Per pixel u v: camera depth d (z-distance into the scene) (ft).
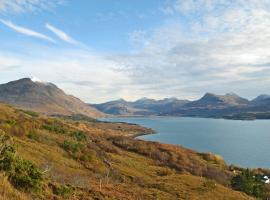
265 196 185.88
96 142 269.23
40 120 290.15
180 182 145.07
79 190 81.20
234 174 263.90
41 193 63.10
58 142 203.00
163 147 312.09
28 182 61.26
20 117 245.04
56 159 160.04
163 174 201.57
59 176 98.63
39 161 137.90
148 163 248.11
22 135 190.39
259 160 447.01
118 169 184.34
